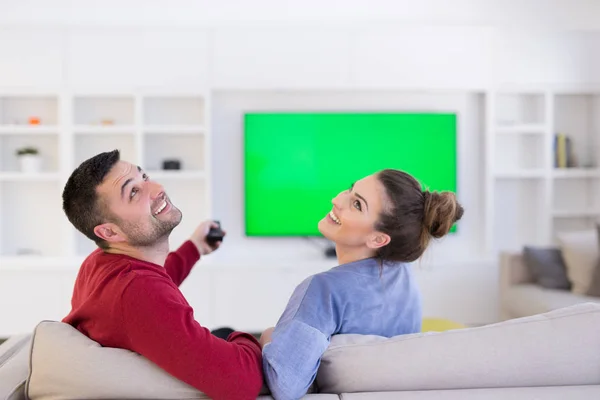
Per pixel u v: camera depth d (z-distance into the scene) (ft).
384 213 4.87
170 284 4.37
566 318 4.19
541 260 13.10
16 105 15.67
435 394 3.99
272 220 16.03
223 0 15.29
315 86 15.26
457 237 16.40
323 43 15.24
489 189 15.78
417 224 4.95
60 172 14.99
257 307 14.97
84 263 5.08
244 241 16.17
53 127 14.96
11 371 4.60
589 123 16.74
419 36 15.37
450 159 16.12
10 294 14.58
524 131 15.76
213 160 15.99
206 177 15.25
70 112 14.96
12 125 15.15
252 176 15.90
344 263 5.18
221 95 15.89
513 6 15.65
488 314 15.37
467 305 15.31
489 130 15.65
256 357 4.18
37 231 15.89
